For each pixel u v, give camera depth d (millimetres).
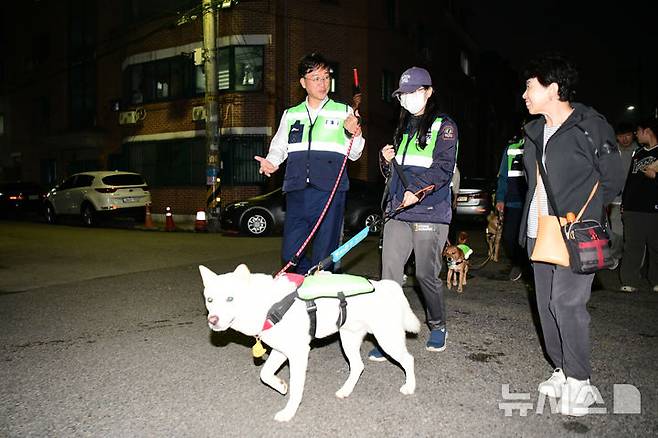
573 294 3441
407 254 4430
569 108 3514
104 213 16984
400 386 3906
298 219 4652
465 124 32875
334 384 3980
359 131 4359
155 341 5008
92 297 6805
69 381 4047
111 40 23391
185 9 20203
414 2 24266
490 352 4637
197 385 3957
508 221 7578
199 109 19656
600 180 3410
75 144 23609
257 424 3324
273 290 3281
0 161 30328
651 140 6625
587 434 3150
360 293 3508
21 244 12172
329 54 19594
